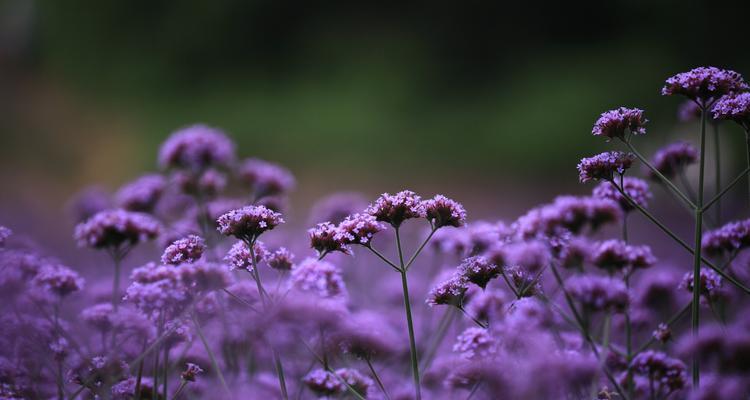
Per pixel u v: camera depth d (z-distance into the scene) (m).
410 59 29.20
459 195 25.27
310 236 3.00
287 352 2.90
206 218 5.12
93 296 4.00
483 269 3.04
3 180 23.73
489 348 2.66
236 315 2.96
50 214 14.13
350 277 6.22
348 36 29.94
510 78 28.58
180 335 2.94
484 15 29.11
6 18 30.78
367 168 26.70
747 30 25.52
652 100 25.08
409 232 9.35
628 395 2.80
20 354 3.03
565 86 26.98
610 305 2.65
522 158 26.38
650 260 3.29
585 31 28.22
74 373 2.97
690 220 13.24
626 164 3.04
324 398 2.82
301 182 26.30
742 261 3.83
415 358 2.80
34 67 30.16
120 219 3.13
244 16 29.72
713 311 3.19
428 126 27.80
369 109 28.14
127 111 29.25
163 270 2.80
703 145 2.94
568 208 3.49
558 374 2.37
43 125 28.25
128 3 29.81
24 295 3.11
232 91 29.28
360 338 2.91
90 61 29.83
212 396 2.92
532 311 2.71
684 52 26.23
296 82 29.17
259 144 27.52
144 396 2.94
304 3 29.98
